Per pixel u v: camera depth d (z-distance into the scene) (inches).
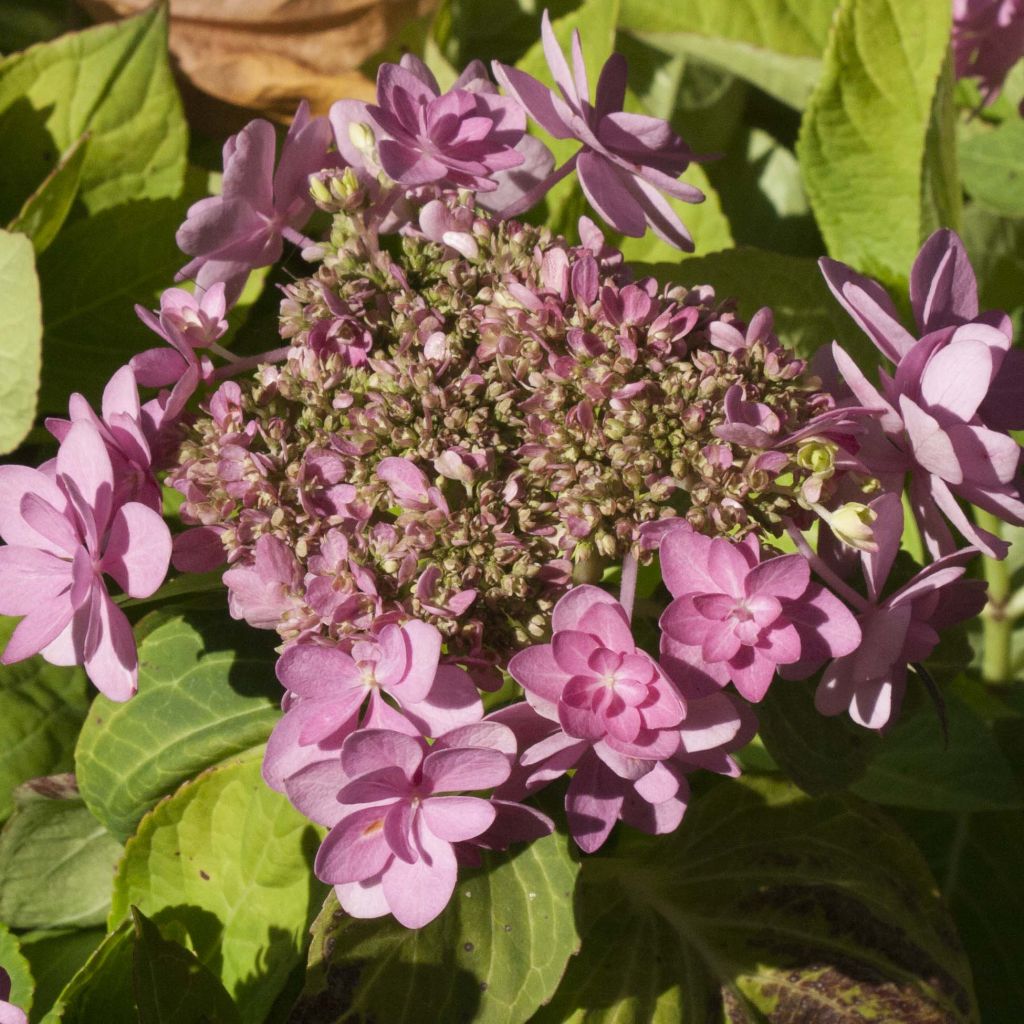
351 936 18.0
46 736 20.7
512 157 18.1
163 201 21.8
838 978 19.3
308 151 18.5
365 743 16.1
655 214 18.5
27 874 20.6
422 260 18.1
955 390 16.9
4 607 17.2
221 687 19.4
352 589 16.7
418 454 17.2
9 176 21.7
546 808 18.8
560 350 17.5
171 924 19.9
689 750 16.7
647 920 19.7
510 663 16.3
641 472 17.1
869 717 17.2
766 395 17.2
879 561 16.9
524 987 17.9
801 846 20.0
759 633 16.6
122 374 17.4
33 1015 20.0
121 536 16.9
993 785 21.3
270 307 22.1
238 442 17.3
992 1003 21.5
